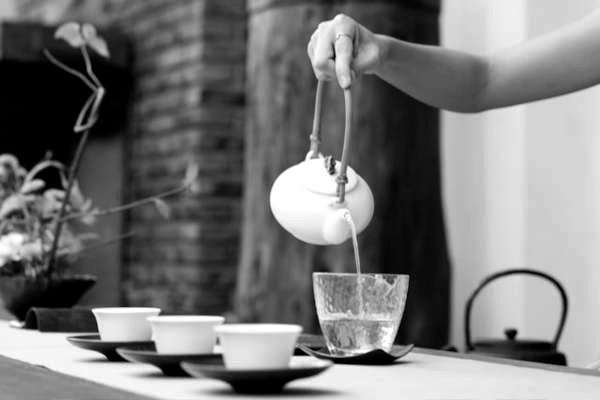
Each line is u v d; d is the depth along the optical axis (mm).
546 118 3592
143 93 4559
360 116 3301
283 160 3371
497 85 1704
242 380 871
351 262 3299
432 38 3496
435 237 3457
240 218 4215
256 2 3494
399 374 1063
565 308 2152
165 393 896
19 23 4281
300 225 1221
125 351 1021
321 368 893
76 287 1777
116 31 4582
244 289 3467
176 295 4246
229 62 4184
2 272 1817
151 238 4473
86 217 1976
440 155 3523
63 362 1151
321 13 3348
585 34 1682
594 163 3488
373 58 1411
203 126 4164
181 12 4293
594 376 1080
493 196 3729
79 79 4602
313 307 3324
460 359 1237
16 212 2051
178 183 4270
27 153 4680
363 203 1215
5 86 4516
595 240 3477
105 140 4762
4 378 950
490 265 3729
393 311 1155
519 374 1083
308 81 3350
